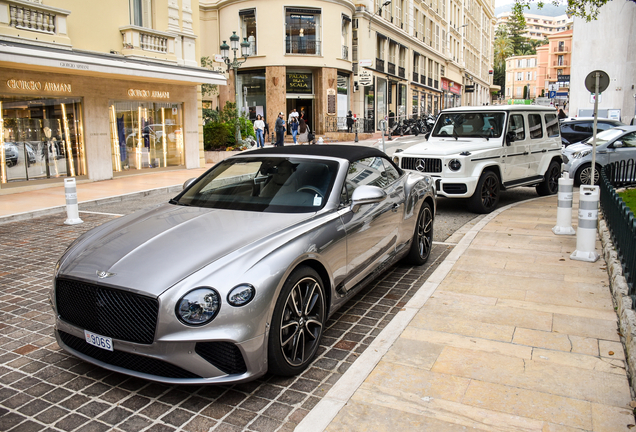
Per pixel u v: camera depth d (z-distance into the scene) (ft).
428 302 14.78
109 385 10.62
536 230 23.65
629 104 72.08
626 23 70.64
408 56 138.21
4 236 25.21
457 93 199.93
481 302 14.74
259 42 93.45
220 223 11.87
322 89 97.09
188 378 9.46
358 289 13.79
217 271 9.76
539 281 16.47
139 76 46.39
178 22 54.70
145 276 9.76
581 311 13.94
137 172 51.93
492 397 9.80
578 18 73.56
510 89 384.68
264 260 10.12
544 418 9.11
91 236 12.33
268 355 10.08
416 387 10.18
